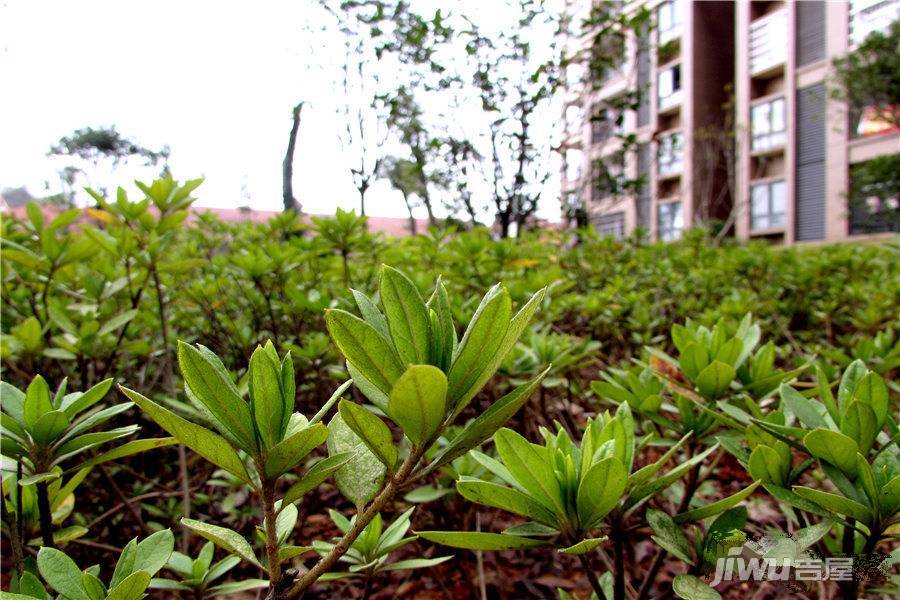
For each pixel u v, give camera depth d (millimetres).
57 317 1993
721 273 5355
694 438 1346
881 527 855
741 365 1443
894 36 15898
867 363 1973
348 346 664
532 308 700
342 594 2051
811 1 23688
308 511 2254
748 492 891
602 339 3863
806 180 24094
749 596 1460
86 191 2086
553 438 986
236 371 2818
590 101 9375
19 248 2055
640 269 5746
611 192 8969
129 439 2242
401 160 10180
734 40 27109
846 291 4246
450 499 1830
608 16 7734
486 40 7605
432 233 4176
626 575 1702
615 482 796
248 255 2961
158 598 1700
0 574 1652
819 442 874
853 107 18938
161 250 2066
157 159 16734
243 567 2006
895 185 18125
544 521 865
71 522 1934
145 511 2188
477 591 2041
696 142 22234
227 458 680
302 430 641
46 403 975
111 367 2609
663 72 27828
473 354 691
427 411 635
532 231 8031
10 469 953
